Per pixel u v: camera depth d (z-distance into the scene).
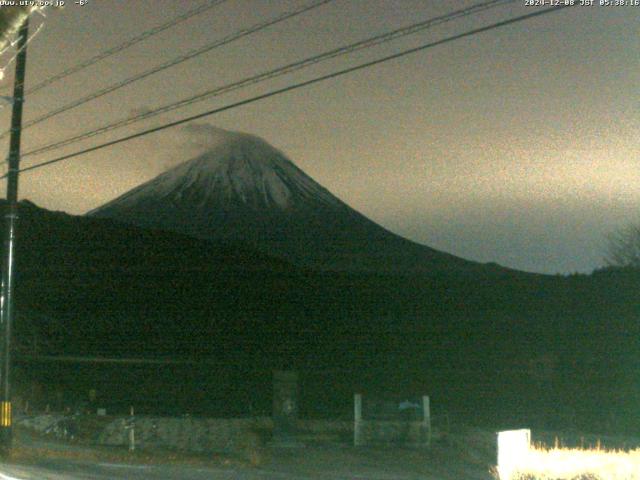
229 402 44.53
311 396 44.25
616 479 17.80
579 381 41.41
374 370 53.91
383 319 77.69
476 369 51.22
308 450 23.94
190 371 53.75
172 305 85.31
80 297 82.38
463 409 37.91
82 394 45.69
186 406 43.12
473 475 19.09
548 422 32.75
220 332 74.88
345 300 88.38
